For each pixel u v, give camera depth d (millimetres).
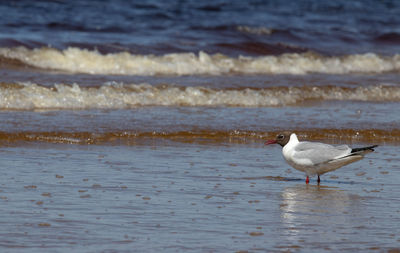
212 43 28922
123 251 7461
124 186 10570
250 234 8211
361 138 15727
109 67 24078
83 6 38312
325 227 8602
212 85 21297
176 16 36812
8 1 37469
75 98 18516
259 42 29750
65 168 11750
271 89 21094
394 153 14188
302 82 22766
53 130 14859
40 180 10758
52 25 31578
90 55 24391
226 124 16328
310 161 11242
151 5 40219
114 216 8820
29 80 20500
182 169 12086
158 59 25047
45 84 19906
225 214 9102
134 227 8359
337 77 24719
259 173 12102
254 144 14859
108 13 36438
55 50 24359
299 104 19938
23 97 17984
